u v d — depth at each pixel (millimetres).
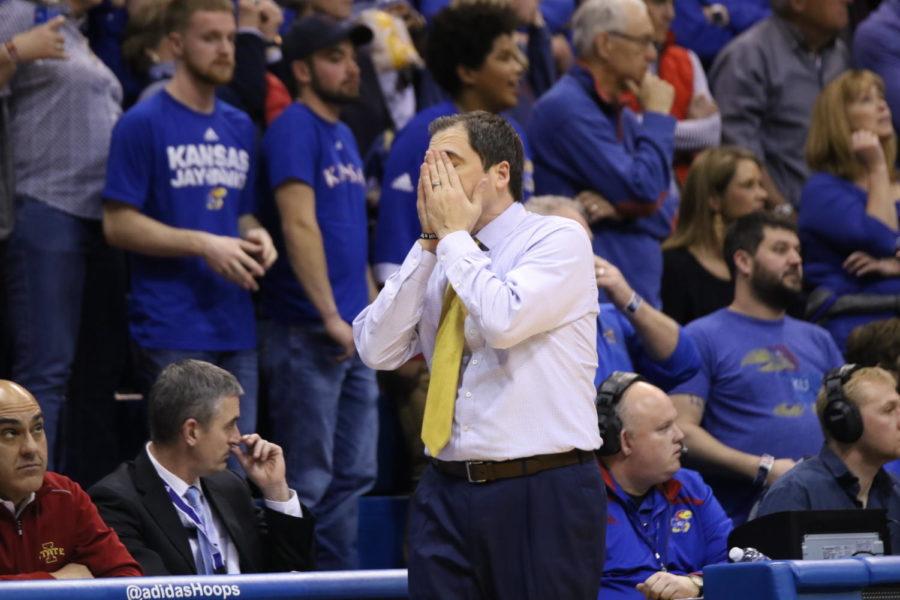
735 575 11148
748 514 20469
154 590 12586
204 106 20266
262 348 21109
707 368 20938
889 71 28656
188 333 19531
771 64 28219
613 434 17125
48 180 19922
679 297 23188
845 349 22656
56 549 15086
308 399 20594
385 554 21797
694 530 17688
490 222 11914
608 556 16984
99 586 12359
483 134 11875
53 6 20375
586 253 11633
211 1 19984
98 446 20750
